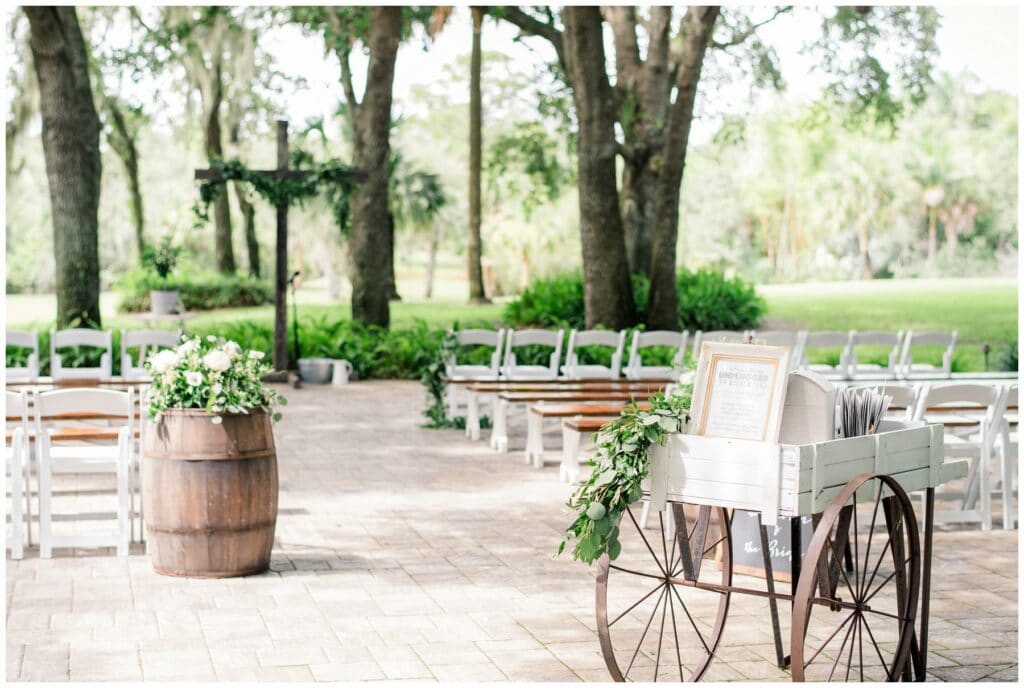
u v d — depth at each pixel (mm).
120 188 40625
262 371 6023
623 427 4121
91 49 30484
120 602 5445
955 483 8914
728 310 23141
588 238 17047
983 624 5270
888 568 6289
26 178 38719
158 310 19672
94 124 17234
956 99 37781
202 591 5664
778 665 4633
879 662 4707
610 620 5230
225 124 35094
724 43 26484
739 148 40750
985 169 37875
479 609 5410
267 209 39906
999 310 29109
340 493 8422
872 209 39188
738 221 41406
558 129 29047
